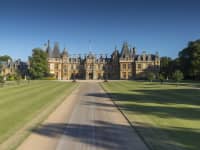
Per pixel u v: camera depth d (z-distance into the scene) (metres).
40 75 131.00
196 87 62.31
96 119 20.59
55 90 51.03
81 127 17.78
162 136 15.39
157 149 12.97
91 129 17.20
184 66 118.12
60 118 20.89
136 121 19.70
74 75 161.75
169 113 23.56
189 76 119.12
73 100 33.66
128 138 15.02
